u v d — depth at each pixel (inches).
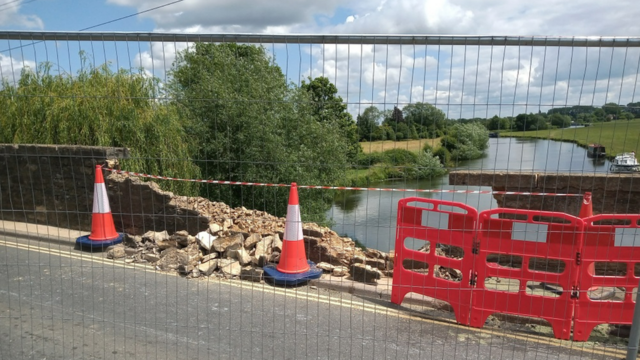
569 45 129.3
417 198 177.6
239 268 213.3
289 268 205.0
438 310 181.3
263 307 177.9
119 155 275.4
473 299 165.8
